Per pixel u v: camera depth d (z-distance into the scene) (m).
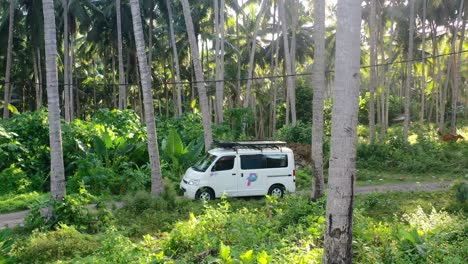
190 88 45.28
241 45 38.94
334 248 5.93
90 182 15.75
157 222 11.44
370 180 18.94
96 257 7.80
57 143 11.16
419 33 34.50
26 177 16.45
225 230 8.95
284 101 38.31
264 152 14.80
